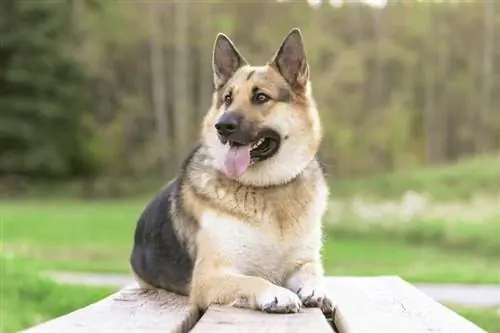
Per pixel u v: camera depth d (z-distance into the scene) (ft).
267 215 13.93
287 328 10.56
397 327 10.80
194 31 167.73
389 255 63.26
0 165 142.31
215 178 14.23
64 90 144.66
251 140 14.30
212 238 13.92
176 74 165.99
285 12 168.96
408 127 167.84
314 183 14.70
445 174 102.89
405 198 90.27
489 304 34.42
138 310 12.62
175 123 166.20
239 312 12.06
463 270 51.83
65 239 69.46
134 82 170.91
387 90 178.50
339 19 179.93
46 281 31.96
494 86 177.99
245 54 160.15
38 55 142.20
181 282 14.80
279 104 14.83
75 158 150.51
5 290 29.94
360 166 152.25
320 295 13.12
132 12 164.86
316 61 157.07
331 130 150.00
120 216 92.22
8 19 140.97
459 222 75.15
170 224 15.10
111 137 157.79
